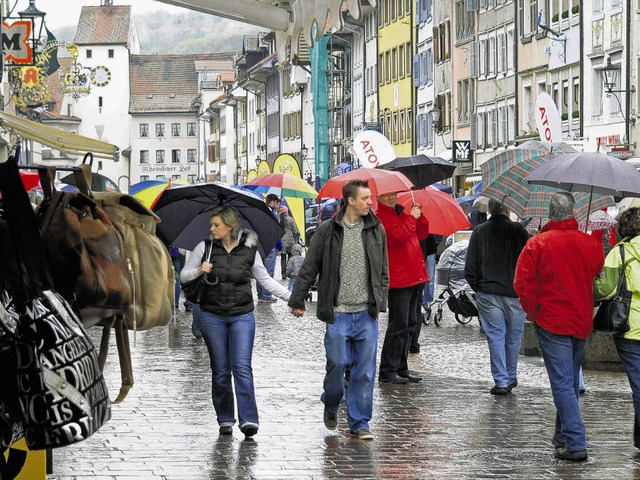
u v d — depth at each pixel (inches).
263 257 608.1
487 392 743.7
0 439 308.2
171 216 603.8
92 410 319.3
